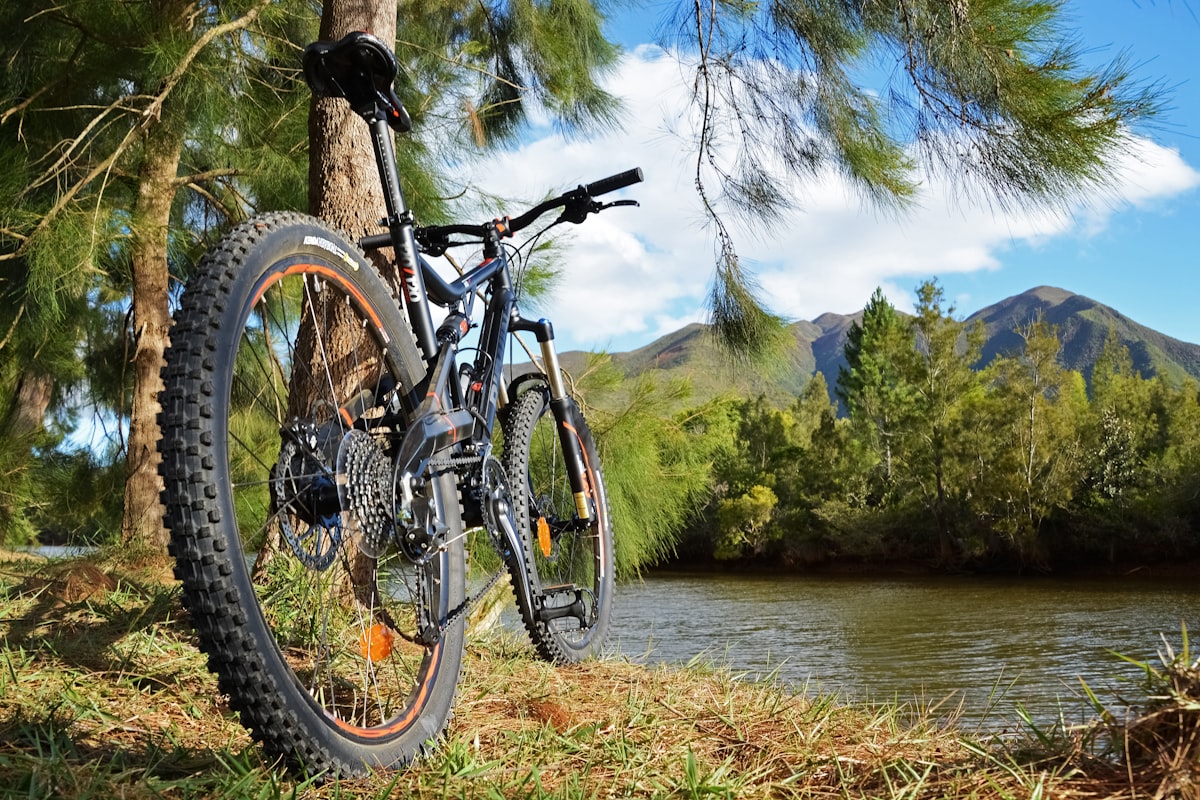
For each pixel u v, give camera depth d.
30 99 5.15
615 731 1.92
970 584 28.48
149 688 1.98
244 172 6.08
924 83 3.70
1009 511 33.66
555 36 6.67
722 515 38.94
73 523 8.53
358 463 1.60
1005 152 3.57
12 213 4.73
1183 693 1.35
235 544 1.35
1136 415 38.38
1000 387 36.81
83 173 5.37
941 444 36.09
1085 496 33.38
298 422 1.58
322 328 1.72
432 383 1.93
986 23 3.51
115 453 8.39
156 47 4.73
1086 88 3.44
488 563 3.85
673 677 2.55
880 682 10.48
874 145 4.30
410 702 1.75
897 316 53.16
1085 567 32.91
